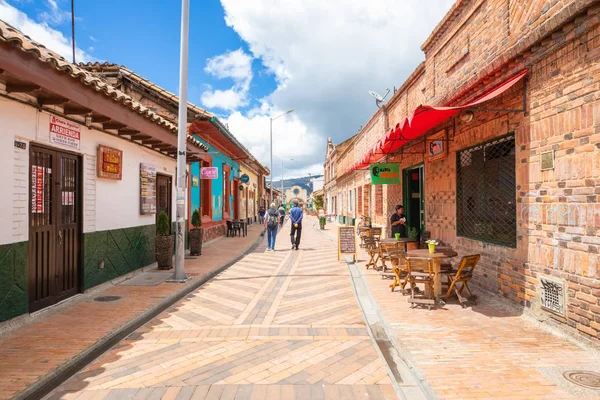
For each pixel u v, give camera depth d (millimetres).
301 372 3771
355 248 10812
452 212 7797
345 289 7434
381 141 8148
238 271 9492
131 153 8500
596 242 3891
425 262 5926
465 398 3123
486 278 6320
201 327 5160
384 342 4598
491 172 6293
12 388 3352
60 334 4727
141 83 12766
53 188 5910
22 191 5141
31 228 5406
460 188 7547
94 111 5645
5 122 4848
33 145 5438
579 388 3248
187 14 7859
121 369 3850
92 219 6949
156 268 9461
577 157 4152
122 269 8039
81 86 5207
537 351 4047
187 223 12805
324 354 4223
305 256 12234
